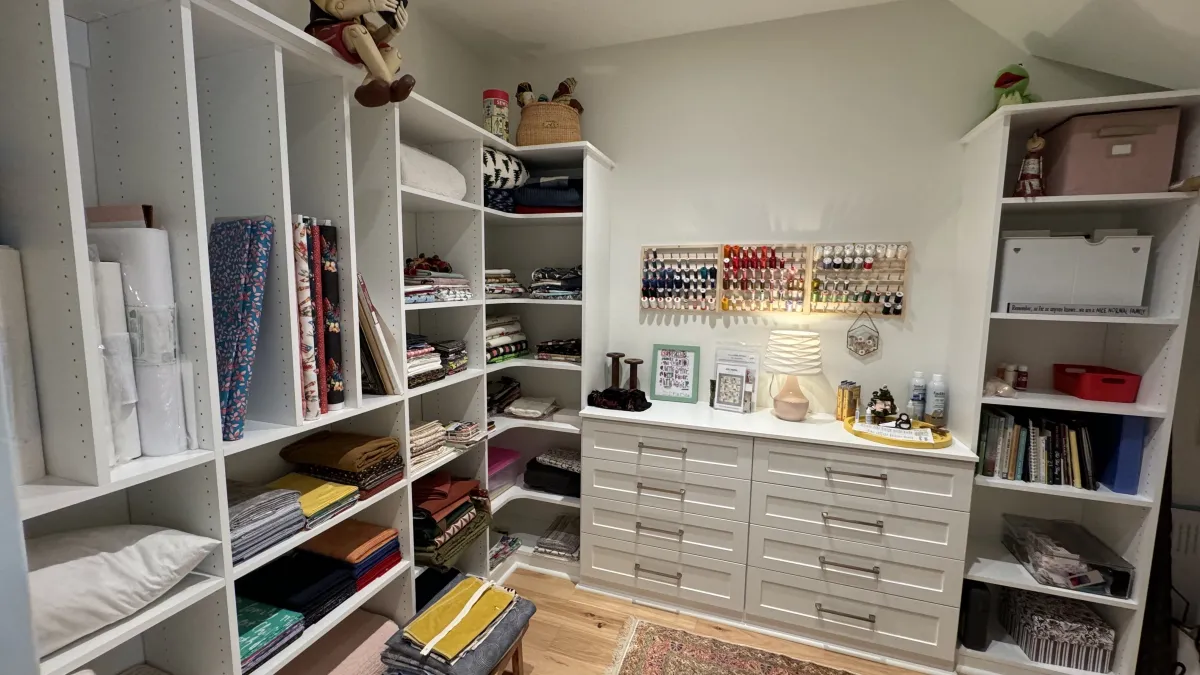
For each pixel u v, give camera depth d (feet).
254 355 4.18
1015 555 6.47
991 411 6.23
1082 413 6.21
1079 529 6.56
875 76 6.95
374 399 5.17
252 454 5.06
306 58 4.27
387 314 5.42
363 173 5.35
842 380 7.35
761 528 6.64
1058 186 5.68
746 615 6.86
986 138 5.94
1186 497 6.31
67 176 2.74
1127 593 5.61
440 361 6.26
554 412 8.51
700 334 8.04
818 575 6.46
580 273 7.67
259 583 4.61
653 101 8.00
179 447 3.51
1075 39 5.74
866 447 6.07
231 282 3.94
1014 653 6.05
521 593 7.54
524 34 7.78
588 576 7.60
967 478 5.79
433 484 6.49
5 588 2.29
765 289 7.53
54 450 3.01
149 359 3.35
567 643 6.48
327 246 4.57
